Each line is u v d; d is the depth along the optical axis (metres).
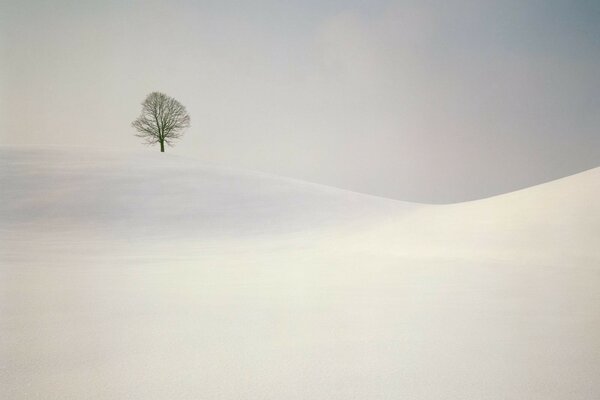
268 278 5.17
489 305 3.60
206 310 3.38
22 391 1.83
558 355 2.33
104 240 10.82
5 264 6.10
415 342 2.56
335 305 3.60
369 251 8.43
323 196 20.66
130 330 2.79
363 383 1.94
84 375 2.02
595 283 4.70
